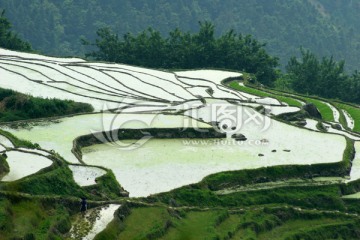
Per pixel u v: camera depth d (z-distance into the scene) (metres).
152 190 58.72
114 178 59.50
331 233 58.34
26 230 47.03
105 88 87.62
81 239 48.22
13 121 72.69
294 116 83.88
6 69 91.81
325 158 68.31
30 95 78.69
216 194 60.56
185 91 89.81
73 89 86.00
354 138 78.00
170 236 51.66
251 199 61.16
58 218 49.47
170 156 66.25
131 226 51.62
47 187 55.00
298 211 59.97
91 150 66.81
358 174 67.50
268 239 55.88
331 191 63.91
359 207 63.25
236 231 55.00
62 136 67.44
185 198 58.81
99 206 53.12
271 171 64.56
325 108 96.06
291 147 70.62
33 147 62.75
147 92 87.31
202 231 53.12
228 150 68.75
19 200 50.19
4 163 56.59
